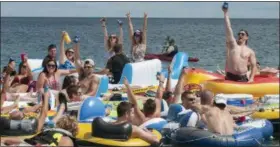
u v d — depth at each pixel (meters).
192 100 14.50
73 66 19.11
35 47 54.12
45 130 11.13
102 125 12.68
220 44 64.19
